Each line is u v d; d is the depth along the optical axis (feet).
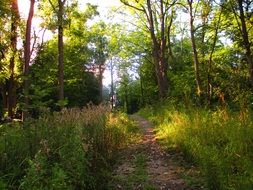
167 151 46.01
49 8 91.20
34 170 19.93
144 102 240.94
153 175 34.94
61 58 90.02
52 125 27.35
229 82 73.72
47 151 22.38
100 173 28.17
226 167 30.60
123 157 42.52
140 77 236.63
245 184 26.76
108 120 51.75
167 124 64.44
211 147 38.24
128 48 155.02
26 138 24.22
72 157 24.43
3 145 23.15
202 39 104.17
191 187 30.14
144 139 58.95
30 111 30.07
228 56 97.19
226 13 78.69
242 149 34.30
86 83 203.72
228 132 40.40
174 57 171.42
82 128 31.76
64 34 100.63
